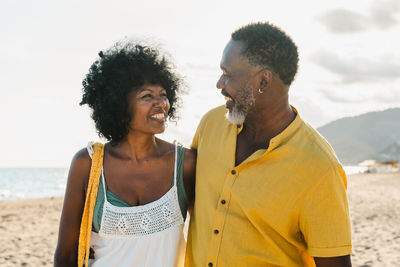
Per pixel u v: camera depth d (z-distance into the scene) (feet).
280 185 6.40
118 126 7.19
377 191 67.36
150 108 7.02
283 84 6.66
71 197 7.18
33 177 297.12
